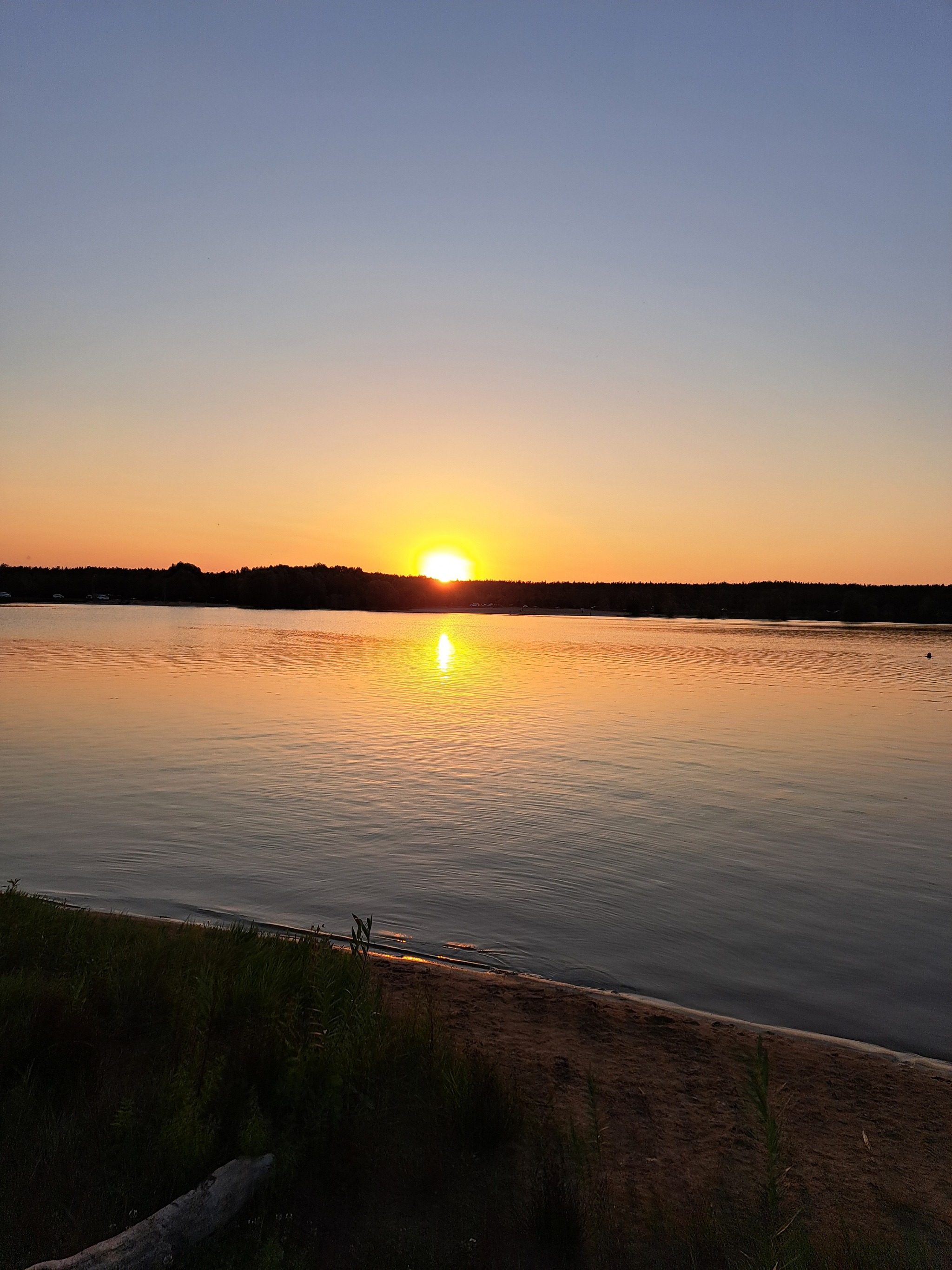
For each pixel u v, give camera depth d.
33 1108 5.21
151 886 11.55
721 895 11.83
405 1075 5.91
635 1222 4.68
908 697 38.97
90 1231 4.19
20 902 8.98
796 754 23.41
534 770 20.31
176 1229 4.13
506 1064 6.63
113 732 25.06
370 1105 5.29
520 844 14.02
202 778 18.72
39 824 14.69
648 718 30.16
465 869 12.69
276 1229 4.36
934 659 66.12
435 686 39.59
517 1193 4.83
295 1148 4.83
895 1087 6.75
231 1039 6.27
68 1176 4.59
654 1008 8.16
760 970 9.40
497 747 23.31
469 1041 7.00
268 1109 5.25
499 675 45.69
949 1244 4.70
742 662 59.91
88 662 49.72
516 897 11.53
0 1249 4.05
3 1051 5.59
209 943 8.06
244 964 7.34
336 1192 4.73
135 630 88.88
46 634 77.94
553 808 16.53
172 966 7.34
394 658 56.94
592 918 10.85
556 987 8.53
